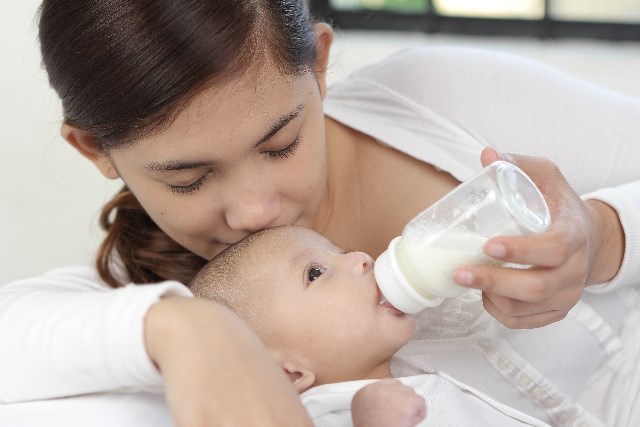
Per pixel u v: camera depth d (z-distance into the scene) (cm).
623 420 132
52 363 93
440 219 104
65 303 96
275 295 119
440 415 109
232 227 119
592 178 135
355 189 139
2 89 278
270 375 76
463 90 137
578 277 101
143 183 116
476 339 126
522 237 94
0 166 278
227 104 104
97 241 224
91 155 126
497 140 134
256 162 112
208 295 123
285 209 120
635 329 134
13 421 97
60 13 108
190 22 102
